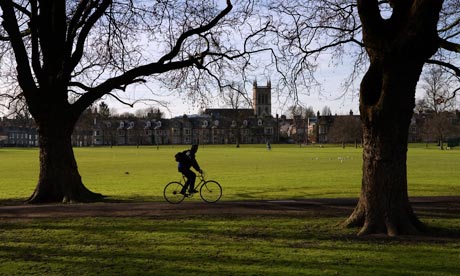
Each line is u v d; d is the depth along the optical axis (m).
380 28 10.57
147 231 11.69
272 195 20.50
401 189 11.04
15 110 20.84
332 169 38.44
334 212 14.31
